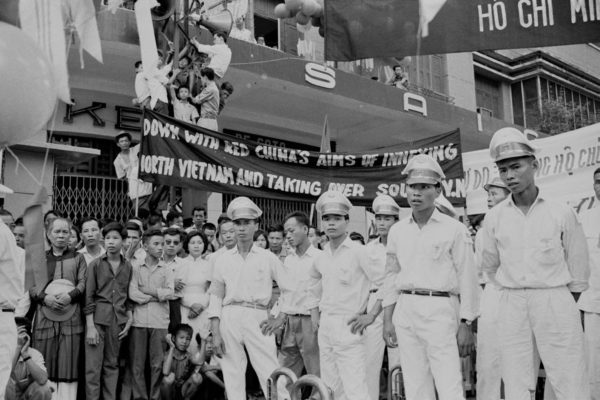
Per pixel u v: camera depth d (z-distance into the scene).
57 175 12.38
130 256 7.27
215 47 10.46
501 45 4.84
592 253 5.87
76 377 6.19
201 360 7.04
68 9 3.44
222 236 7.47
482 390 6.10
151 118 7.20
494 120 17.98
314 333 6.75
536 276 4.25
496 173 8.48
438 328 4.57
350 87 14.45
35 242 4.30
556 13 4.77
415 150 8.21
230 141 7.55
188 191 10.28
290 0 6.38
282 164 7.83
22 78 2.38
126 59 11.75
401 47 5.06
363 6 5.18
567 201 7.77
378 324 6.73
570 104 23.00
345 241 5.93
